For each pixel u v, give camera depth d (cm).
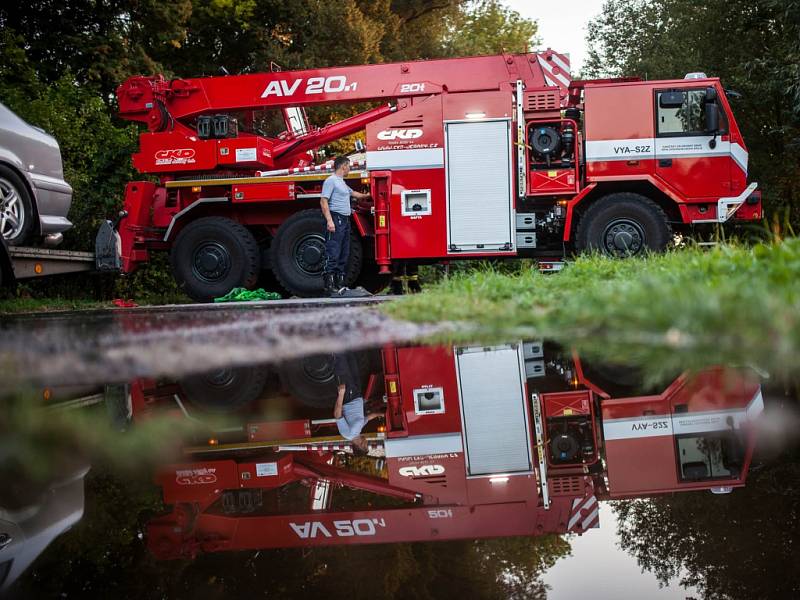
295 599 112
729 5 1858
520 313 431
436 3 3147
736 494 159
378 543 146
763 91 1712
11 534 135
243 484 184
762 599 102
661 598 106
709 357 241
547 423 250
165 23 1934
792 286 329
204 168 1128
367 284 1246
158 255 1472
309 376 329
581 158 1073
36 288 1300
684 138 1035
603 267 734
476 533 151
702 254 625
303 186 1116
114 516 147
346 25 2339
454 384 313
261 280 1234
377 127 1077
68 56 1786
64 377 305
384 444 238
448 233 1071
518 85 1058
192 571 127
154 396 277
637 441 216
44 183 923
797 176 1844
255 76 1160
